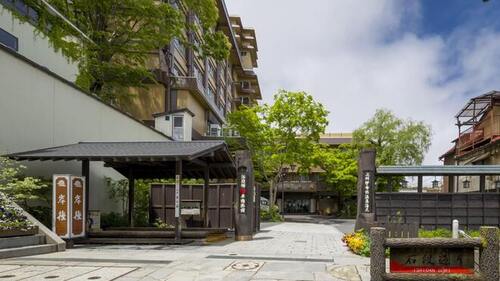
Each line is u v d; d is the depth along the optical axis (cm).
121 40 2291
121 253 955
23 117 1211
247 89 5919
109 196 1659
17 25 1516
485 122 2972
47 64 1689
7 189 992
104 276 683
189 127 2658
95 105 1634
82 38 1825
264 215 2939
